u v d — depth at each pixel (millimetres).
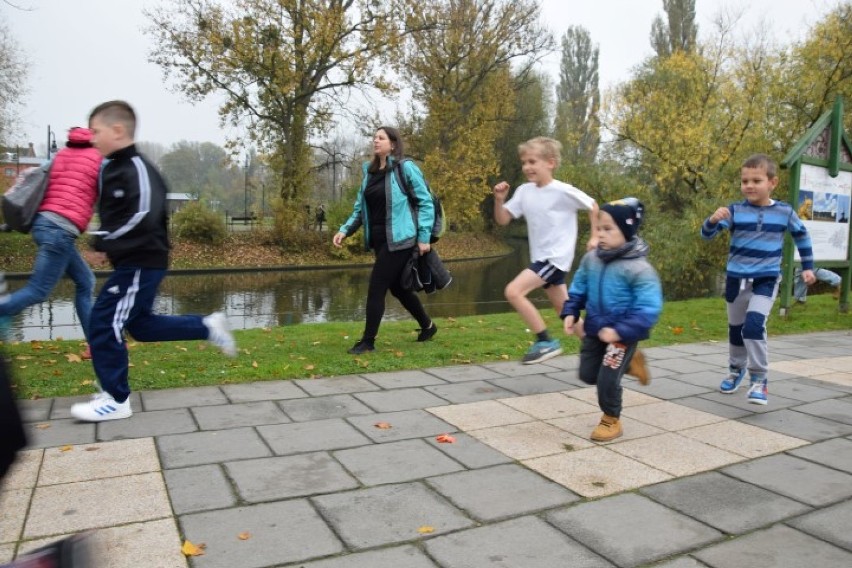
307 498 2783
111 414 3781
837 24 15398
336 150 27984
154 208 3676
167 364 5258
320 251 27234
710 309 10094
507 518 2646
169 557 2260
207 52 23672
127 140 3641
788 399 4688
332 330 7574
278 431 3668
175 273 21594
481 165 32812
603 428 3680
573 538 2482
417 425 3859
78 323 10242
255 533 2453
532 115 43656
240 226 38156
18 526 2465
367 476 3051
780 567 2291
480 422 3953
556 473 3152
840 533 2566
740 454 3482
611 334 3406
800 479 3141
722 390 4836
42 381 4586
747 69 16406
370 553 2330
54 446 3340
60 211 4074
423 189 5871
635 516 2689
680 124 16312
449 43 31688
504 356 5973
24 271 19906
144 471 3031
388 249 5848
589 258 3652
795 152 8281
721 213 4777
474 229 41219
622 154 20438
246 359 5523
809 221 8766
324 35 24484
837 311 9773
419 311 6586
